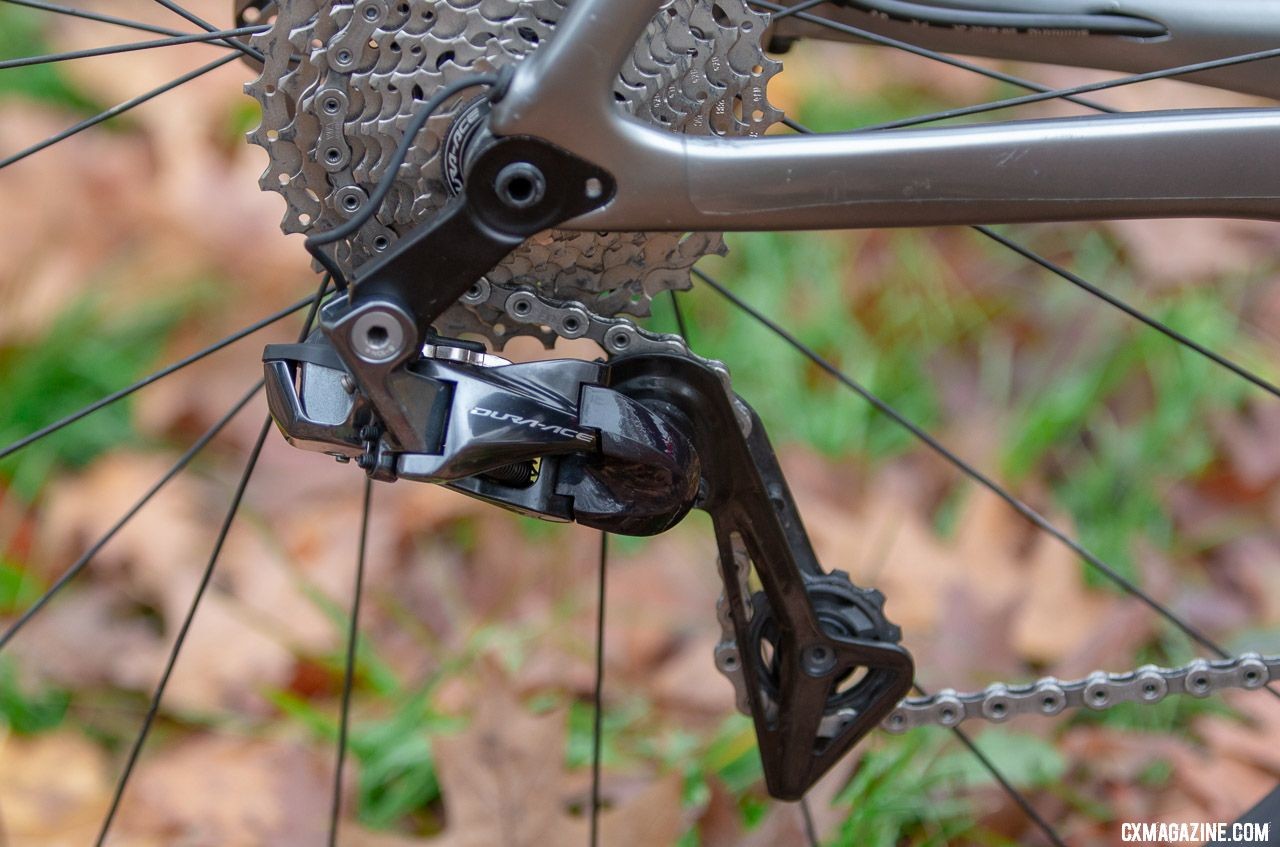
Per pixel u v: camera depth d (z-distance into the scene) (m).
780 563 0.75
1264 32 0.77
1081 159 0.70
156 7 1.58
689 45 0.72
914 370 1.25
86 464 1.20
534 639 1.01
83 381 1.26
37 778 0.95
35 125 1.46
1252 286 1.31
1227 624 1.02
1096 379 1.21
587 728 0.97
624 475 0.72
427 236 0.69
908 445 1.19
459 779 0.90
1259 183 0.71
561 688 0.98
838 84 1.52
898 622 1.01
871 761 0.91
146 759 0.97
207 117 1.46
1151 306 1.27
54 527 1.10
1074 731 0.96
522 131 0.69
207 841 0.92
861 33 0.78
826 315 1.26
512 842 0.89
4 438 1.19
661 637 1.02
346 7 0.71
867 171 0.70
